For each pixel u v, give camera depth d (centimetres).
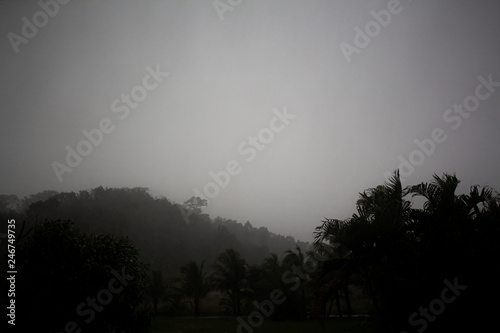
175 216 10006
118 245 1046
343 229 1062
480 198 1070
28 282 862
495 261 857
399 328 919
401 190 1193
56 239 923
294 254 3052
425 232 1004
